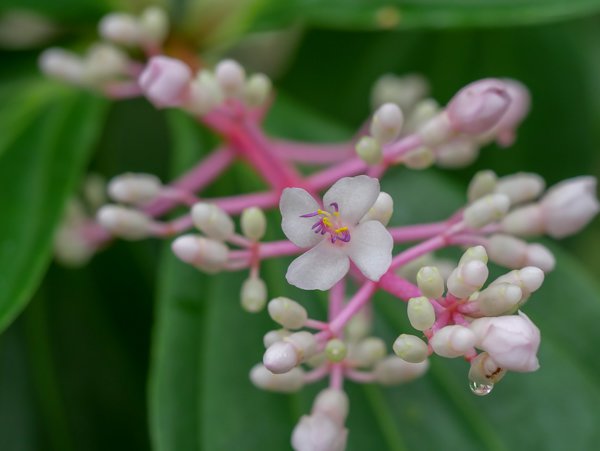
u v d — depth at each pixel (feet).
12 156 1.03
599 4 1.03
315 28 1.24
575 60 1.24
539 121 1.23
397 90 1.09
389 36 1.25
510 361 0.79
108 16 1.11
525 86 1.24
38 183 1.01
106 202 1.05
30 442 1.05
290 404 0.96
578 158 1.22
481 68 1.24
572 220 0.92
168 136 1.20
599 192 1.25
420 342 0.81
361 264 0.81
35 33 1.15
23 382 1.06
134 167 1.18
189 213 1.01
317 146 1.03
